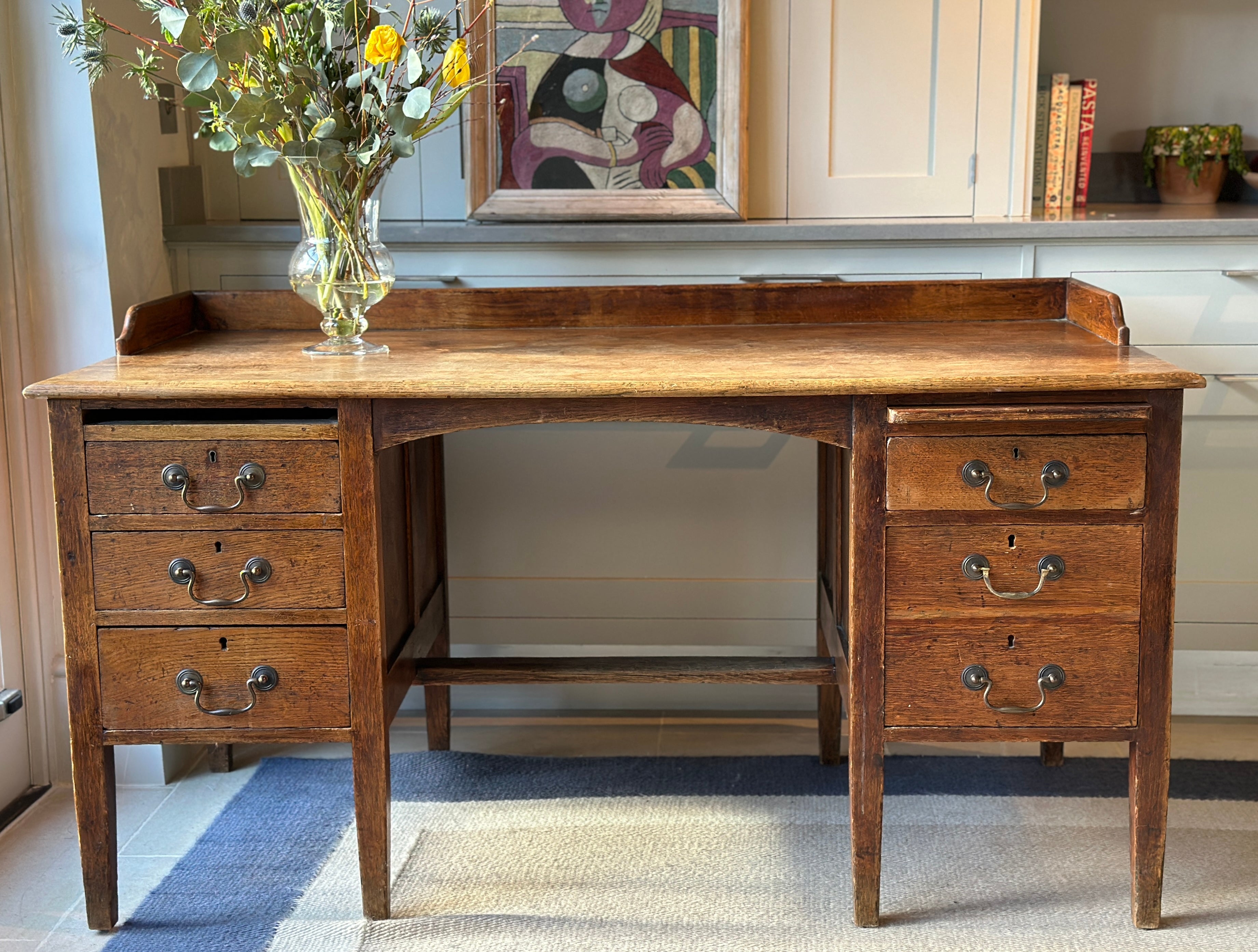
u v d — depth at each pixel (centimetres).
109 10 212
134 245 223
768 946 175
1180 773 228
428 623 229
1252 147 286
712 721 260
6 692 223
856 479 168
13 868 201
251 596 172
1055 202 263
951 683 173
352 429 168
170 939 179
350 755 245
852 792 177
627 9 235
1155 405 165
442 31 193
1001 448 166
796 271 236
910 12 238
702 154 238
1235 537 245
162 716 176
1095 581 169
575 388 164
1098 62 285
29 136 208
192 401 168
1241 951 172
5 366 215
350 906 188
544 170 240
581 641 259
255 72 179
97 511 170
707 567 255
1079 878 192
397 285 238
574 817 215
